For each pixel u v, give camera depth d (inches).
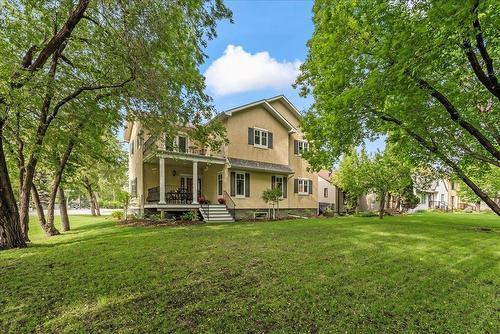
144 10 308.5
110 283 184.4
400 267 223.6
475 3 116.5
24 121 340.8
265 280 190.7
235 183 685.3
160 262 232.8
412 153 283.9
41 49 324.2
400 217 740.0
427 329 132.6
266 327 130.6
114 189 1080.8
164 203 589.3
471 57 164.9
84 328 128.3
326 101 275.1
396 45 157.5
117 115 401.7
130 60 329.4
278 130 787.4
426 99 201.5
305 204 835.4
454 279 199.2
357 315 144.0
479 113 224.1
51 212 475.8
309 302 157.6
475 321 140.9
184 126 410.6
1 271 212.2
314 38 311.4
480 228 477.7
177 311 145.2
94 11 325.4
